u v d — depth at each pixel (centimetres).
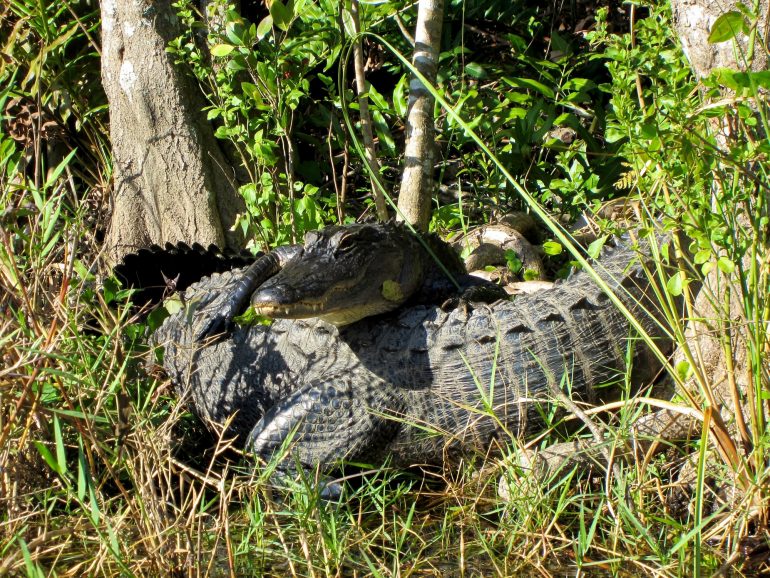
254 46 672
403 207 694
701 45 402
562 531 406
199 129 708
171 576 367
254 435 488
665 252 397
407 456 477
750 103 387
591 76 851
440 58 802
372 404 476
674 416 434
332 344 503
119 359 469
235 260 653
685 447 428
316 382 487
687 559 375
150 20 693
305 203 658
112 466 424
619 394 474
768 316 381
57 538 390
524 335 470
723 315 393
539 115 759
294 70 681
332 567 386
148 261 661
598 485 432
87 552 386
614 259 494
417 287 525
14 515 382
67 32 742
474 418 469
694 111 380
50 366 427
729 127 381
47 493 408
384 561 394
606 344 470
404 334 488
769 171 382
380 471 466
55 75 777
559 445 440
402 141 852
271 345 524
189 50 681
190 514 386
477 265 663
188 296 603
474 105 762
